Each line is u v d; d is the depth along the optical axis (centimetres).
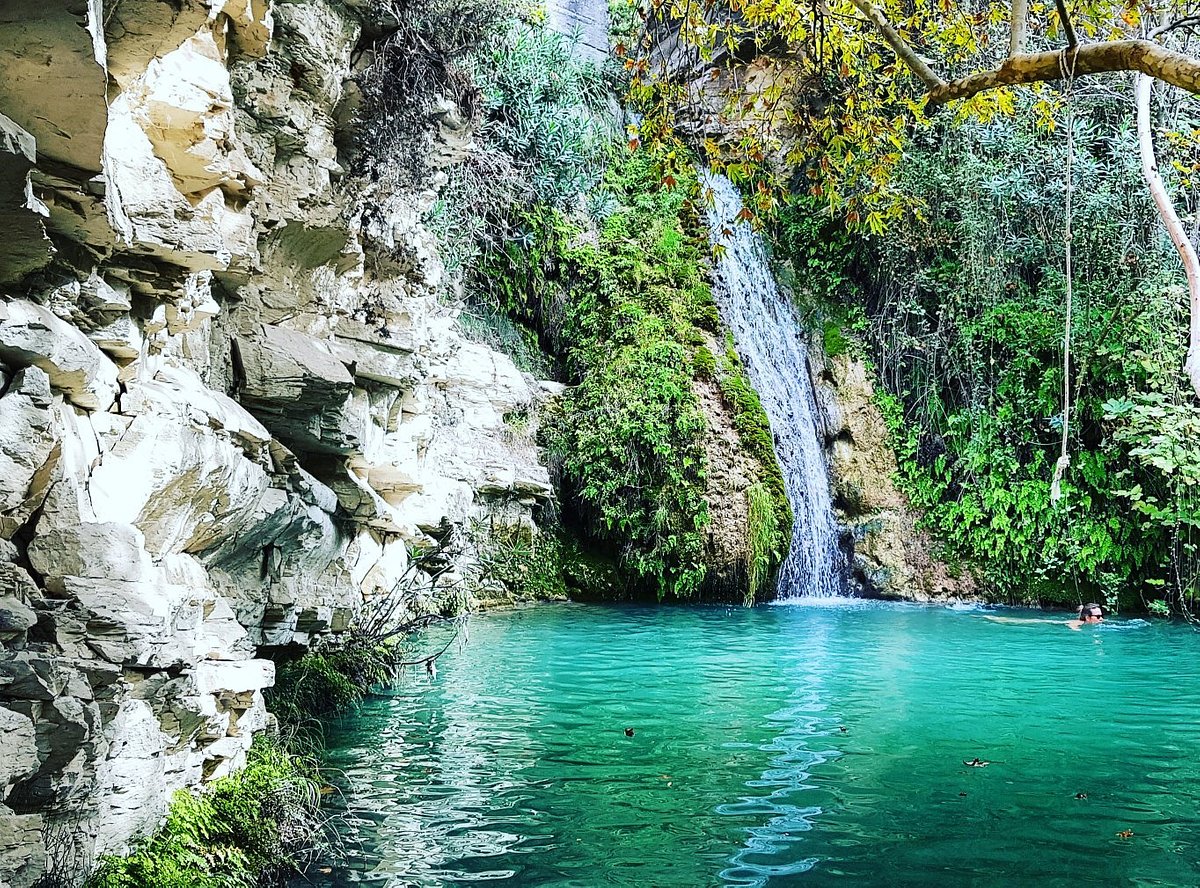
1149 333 1480
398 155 697
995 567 1595
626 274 1644
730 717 751
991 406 1628
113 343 367
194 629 417
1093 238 1562
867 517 1692
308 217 569
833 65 969
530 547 1482
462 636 1138
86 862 318
